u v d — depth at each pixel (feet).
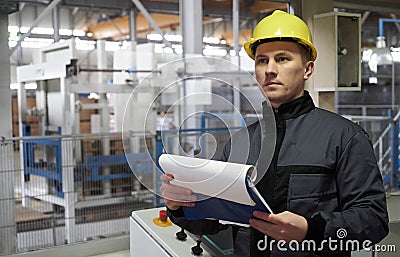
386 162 13.69
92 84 12.90
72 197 11.94
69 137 11.21
